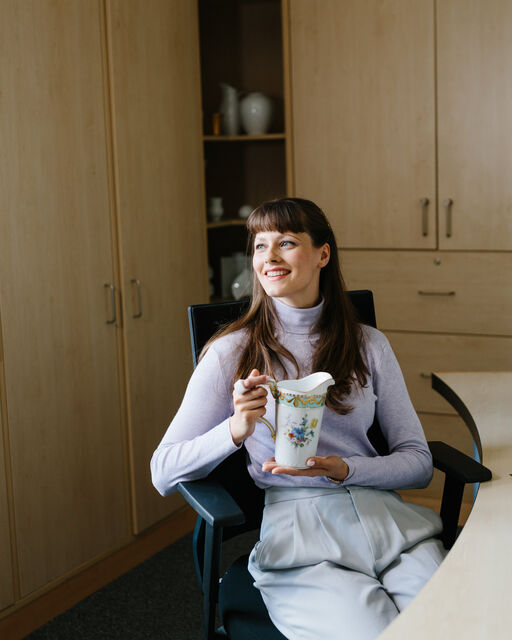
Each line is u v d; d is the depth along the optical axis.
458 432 3.02
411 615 0.90
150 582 2.56
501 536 1.11
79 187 2.40
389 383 1.60
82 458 2.47
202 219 3.01
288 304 1.56
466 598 0.94
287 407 1.24
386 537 1.37
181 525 2.90
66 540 2.42
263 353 1.52
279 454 1.28
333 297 1.59
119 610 2.38
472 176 2.88
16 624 2.25
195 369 1.57
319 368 1.54
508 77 2.78
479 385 1.90
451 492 1.48
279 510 1.42
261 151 3.47
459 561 1.04
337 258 1.60
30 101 2.23
